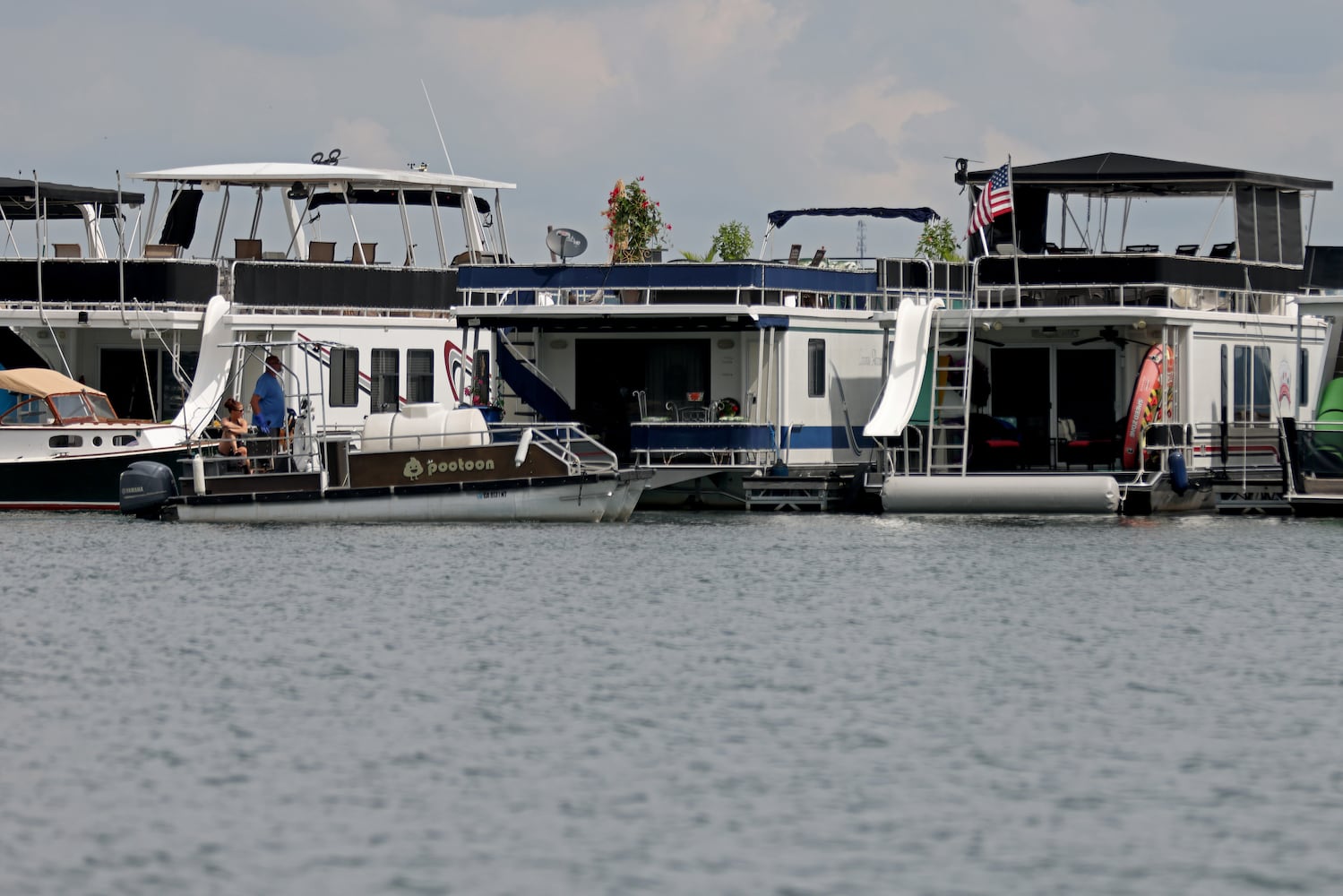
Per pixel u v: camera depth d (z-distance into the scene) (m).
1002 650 68.81
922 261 128.25
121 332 130.38
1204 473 118.19
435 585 83.31
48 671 65.25
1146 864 45.44
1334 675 64.88
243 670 65.25
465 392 129.12
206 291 125.75
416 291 131.88
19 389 115.50
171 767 53.03
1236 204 122.50
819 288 120.81
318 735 56.44
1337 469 107.81
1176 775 52.47
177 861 45.38
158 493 109.38
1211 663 66.69
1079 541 99.62
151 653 68.31
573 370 120.00
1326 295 111.06
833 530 104.94
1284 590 82.75
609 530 103.25
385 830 47.59
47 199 134.38
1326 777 52.28
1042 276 116.12
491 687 62.56
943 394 116.31
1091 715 59.03
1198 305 118.44
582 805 49.66
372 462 104.44
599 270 116.19
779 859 45.59
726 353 118.38
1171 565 90.25
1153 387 111.12
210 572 87.38
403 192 135.50
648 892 43.44
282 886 43.78
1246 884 44.16
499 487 104.38
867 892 43.59
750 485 115.56
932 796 50.53
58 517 110.88
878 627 73.44
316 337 127.12
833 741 55.78
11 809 49.19
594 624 74.00
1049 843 46.81
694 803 49.81
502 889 43.59
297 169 133.12
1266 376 126.00
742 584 84.00
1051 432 119.94
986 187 116.38
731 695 61.50
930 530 104.75
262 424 115.56
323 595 80.69
